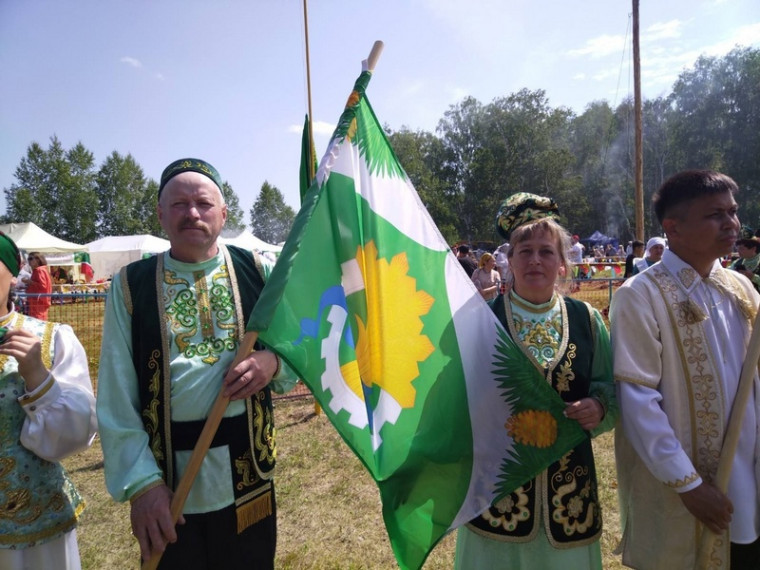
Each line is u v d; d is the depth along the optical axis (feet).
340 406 5.58
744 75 143.43
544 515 6.01
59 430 5.84
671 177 6.32
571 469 6.18
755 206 140.15
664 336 5.95
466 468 6.14
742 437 5.97
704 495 5.50
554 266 6.44
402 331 6.23
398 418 6.04
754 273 20.70
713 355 5.90
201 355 5.95
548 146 165.78
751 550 6.21
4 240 6.07
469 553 6.38
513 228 6.71
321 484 13.19
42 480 6.02
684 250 6.15
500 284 26.12
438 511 5.98
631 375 5.89
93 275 78.38
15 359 5.85
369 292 6.11
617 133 163.12
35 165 185.78
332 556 10.19
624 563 6.44
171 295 6.12
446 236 161.38
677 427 5.94
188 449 5.78
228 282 6.40
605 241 135.85
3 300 6.14
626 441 6.56
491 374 6.31
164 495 5.21
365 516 11.65
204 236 6.10
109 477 5.38
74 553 6.45
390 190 6.51
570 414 6.03
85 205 189.16
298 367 5.24
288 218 227.20
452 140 176.04
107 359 5.88
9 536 5.74
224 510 5.91
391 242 6.36
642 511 6.25
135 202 205.05
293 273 5.44
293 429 17.19
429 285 6.45
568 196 161.07
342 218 5.98
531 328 6.51
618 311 6.12
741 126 143.64
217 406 5.18
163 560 5.81
